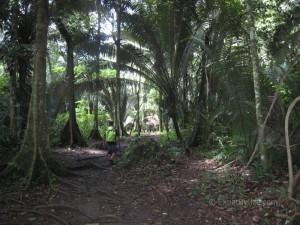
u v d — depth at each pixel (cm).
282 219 516
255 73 765
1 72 1909
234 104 816
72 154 1398
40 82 855
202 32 1425
